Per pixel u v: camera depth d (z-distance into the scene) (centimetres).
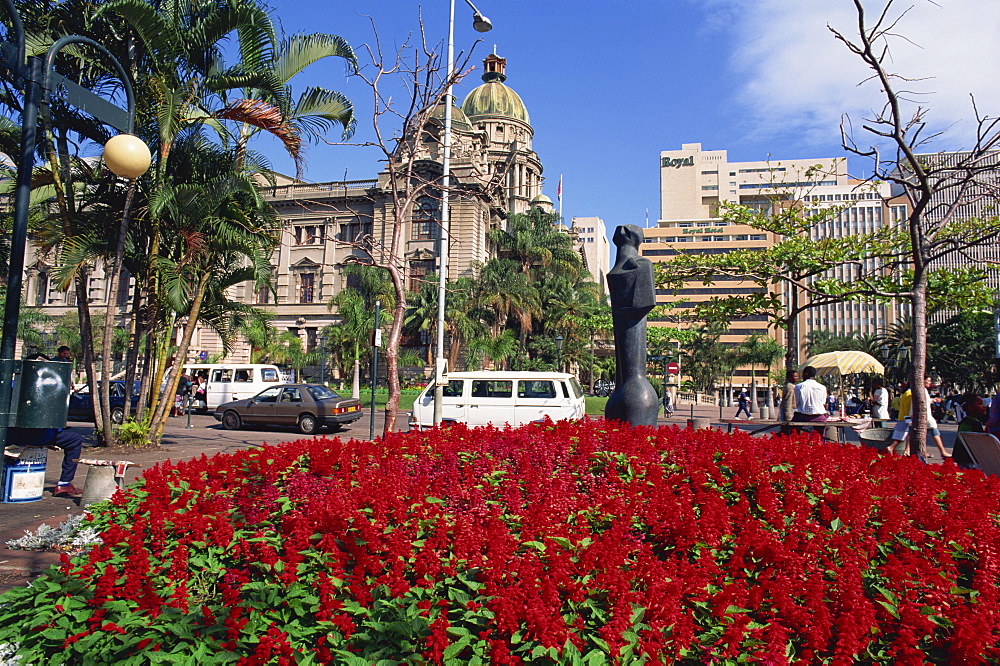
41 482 936
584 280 5866
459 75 1034
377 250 1039
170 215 1449
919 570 355
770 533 387
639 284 986
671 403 4262
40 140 1415
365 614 353
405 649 320
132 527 439
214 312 1695
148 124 1427
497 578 346
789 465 497
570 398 1688
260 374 2919
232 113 1366
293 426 2144
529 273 5500
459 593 347
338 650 330
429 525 405
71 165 1483
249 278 1619
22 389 714
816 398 1204
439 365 1570
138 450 1481
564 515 427
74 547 640
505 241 5516
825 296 1330
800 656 322
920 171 905
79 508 868
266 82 1408
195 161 1527
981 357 4791
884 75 880
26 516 830
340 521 400
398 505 417
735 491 467
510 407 1686
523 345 4762
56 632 354
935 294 1370
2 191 1534
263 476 503
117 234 1482
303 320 5775
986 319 4491
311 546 404
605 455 545
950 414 3312
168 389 1559
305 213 5800
